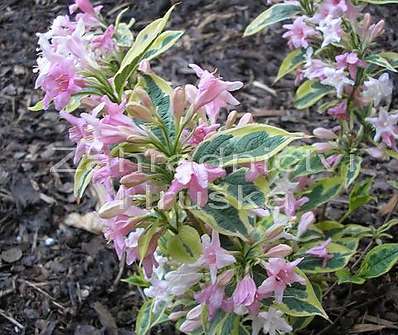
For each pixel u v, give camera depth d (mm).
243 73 628
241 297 302
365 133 415
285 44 651
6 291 475
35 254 498
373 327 433
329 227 425
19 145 580
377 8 661
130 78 337
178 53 650
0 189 543
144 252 290
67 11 700
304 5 424
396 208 501
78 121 301
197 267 303
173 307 374
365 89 403
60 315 461
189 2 702
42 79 302
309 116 584
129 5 707
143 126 281
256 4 695
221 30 674
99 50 328
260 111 591
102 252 494
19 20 694
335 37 382
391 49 619
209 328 327
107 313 459
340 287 449
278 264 305
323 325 434
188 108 296
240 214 286
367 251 447
